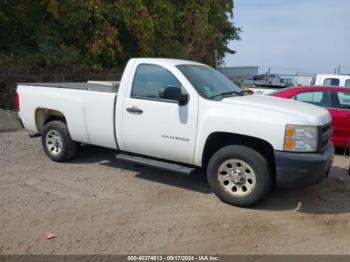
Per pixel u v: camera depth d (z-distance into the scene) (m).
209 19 29.56
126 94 6.11
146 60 6.05
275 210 5.33
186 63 6.18
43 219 4.84
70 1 16.80
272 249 4.27
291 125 4.98
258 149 5.46
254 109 5.25
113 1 18.19
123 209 5.20
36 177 6.38
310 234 4.66
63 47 16.23
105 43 17.62
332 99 8.89
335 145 8.82
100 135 6.48
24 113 7.50
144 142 6.00
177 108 5.63
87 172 6.70
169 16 22.36
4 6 15.79
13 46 16.31
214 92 5.79
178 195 5.76
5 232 4.49
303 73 23.36
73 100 6.69
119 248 4.20
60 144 7.11
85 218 4.89
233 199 5.34
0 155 7.65
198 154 5.57
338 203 5.65
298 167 4.96
